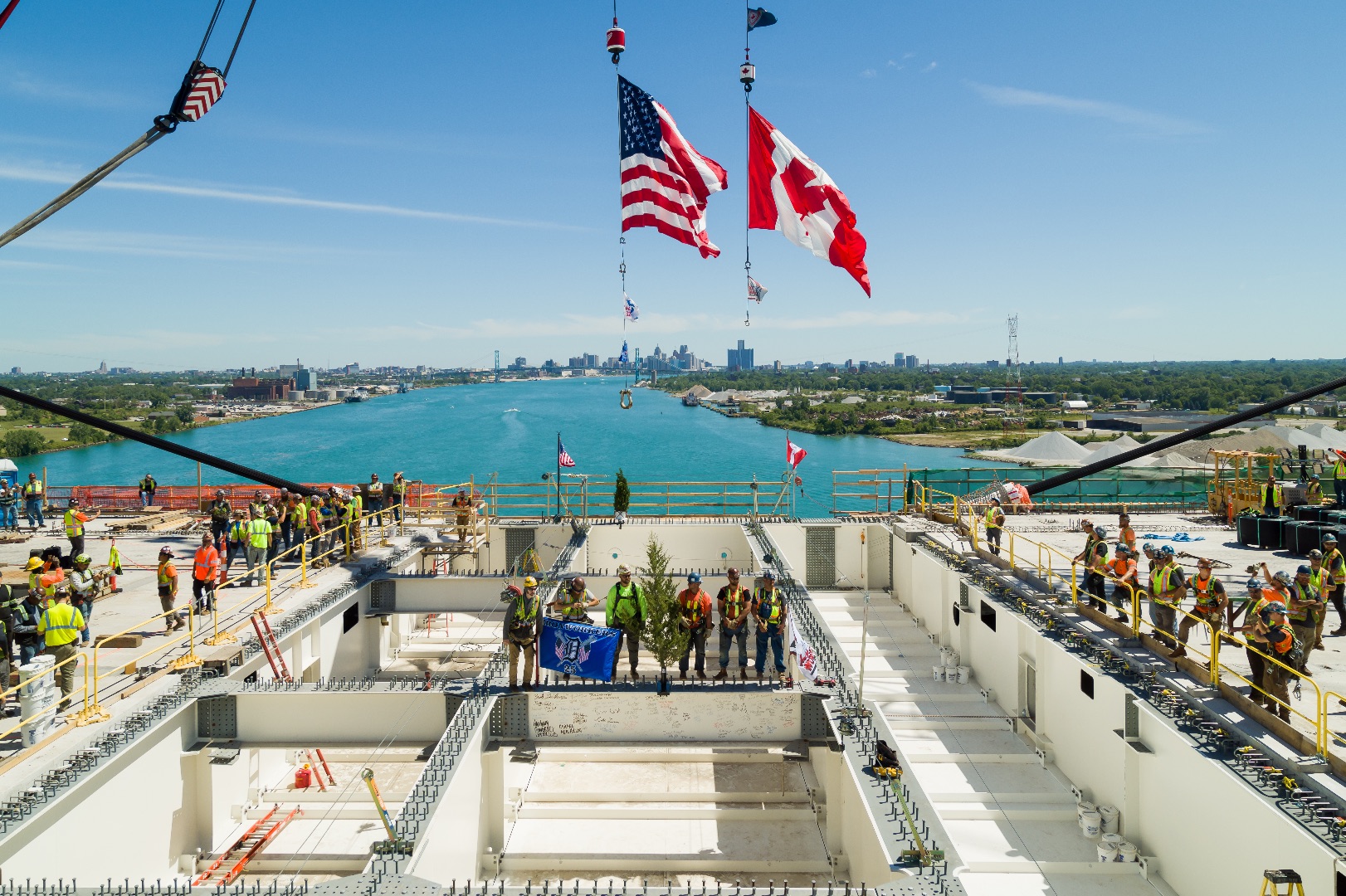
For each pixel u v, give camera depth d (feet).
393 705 45.01
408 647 80.12
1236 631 52.06
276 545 80.48
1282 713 39.52
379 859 30.17
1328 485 110.83
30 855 32.37
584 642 45.96
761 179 57.57
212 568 57.67
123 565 78.74
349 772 55.21
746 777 53.26
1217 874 37.70
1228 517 93.56
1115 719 46.70
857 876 38.34
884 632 80.84
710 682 46.85
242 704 44.52
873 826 32.81
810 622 55.77
